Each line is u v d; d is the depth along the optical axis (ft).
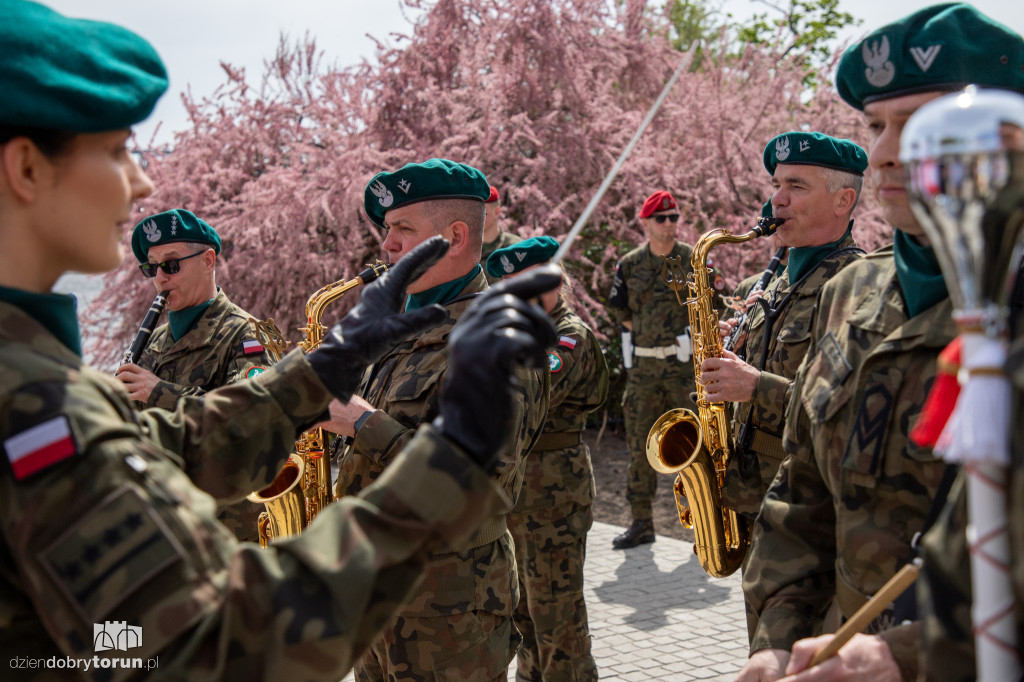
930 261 5.37
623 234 30.30
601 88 32.32
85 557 3.53
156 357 13.12
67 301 4.39
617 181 30.32
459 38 31.14
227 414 5.28
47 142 4.08
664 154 31.78
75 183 4.17
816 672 4.58
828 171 10.48
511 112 30.86
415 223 9.37
